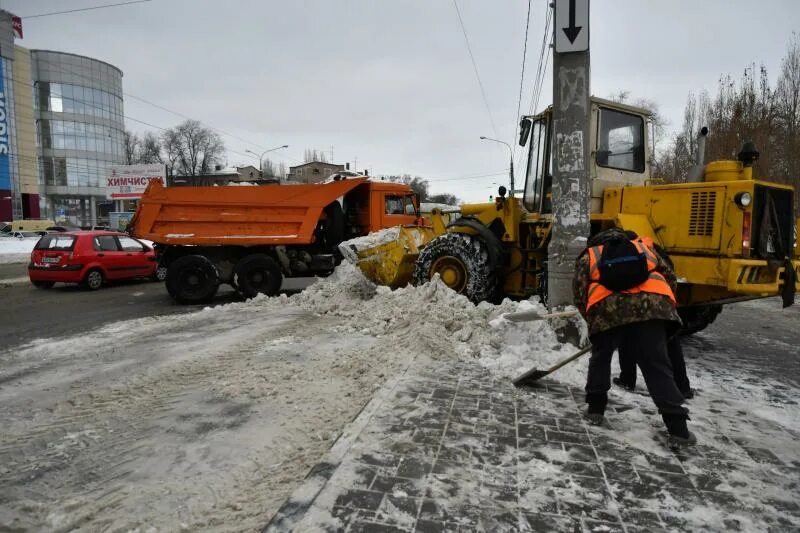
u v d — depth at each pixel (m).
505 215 7.23
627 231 3.44
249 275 10.10
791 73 15.12
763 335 6.76
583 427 3.33
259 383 4.26
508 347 4.80
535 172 7.39
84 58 65.19
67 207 69.44
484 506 2.41
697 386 4.39
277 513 2.31
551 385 4.10
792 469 2.84
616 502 2.47
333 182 10.45
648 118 6.77
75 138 65.31
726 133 15.55
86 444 3.23
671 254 5.24
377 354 4.88
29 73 49.47
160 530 2.32
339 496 2.45
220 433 3.34
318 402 3.82
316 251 11.01
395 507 2.37
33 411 3.82
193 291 9.89
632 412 3.61
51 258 11.84
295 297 8.41
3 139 45.12
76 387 4.35
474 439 3.10
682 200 5.18
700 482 2.68
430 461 2.81
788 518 2.37
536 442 3.09
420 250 8.51
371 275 8.54
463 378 4.23
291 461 2.96
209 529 2.32
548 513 2.37
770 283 4.85
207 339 5.96
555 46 4.88
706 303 5.16
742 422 3.52
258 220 10.28
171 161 62.50
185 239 10.12
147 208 10.06
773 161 14.66
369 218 11.80
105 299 10.51
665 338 3.24
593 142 6.24
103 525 2.38
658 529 2.27
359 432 3.15
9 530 2.35
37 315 8.48
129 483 2.75
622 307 3.16
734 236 4.78
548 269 5.04
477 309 5.80
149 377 4.52
